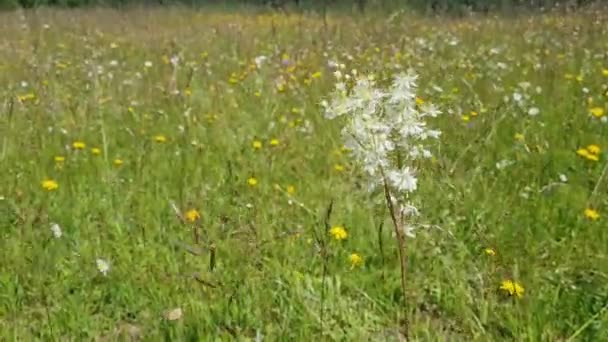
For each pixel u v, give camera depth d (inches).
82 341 105.7
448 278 117.3
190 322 106.6
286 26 418.6
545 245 127.8
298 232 132.3
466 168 162.2
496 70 252.7
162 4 615.2
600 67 252.8
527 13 411.2
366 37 333.1
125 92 245.0
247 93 238.1
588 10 374.0
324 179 161.2
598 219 133.1
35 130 200.5
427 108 88.7
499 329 105.7
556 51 292.5
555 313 106.3
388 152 90.4
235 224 138.6
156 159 177.2
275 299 113.1
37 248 125.5
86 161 175.8
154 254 126.5
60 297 116.8
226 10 561.3
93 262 123.3
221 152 181.3
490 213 137.8
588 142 174.9
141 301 114.2
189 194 152.4
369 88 84.7
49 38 403.9
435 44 319.9
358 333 104.1
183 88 248.1
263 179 161.0
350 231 133.2
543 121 193.2
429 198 139.9
